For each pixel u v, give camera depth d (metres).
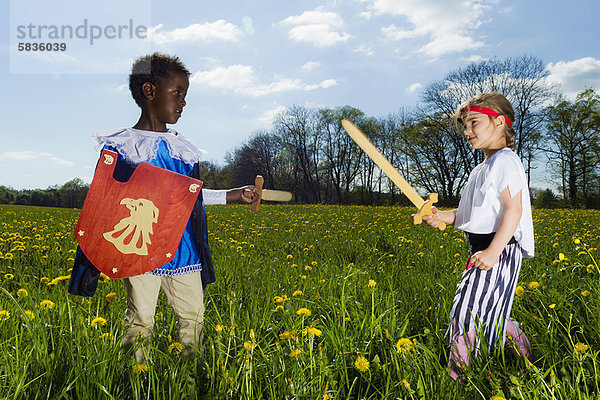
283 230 9.72
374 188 53.09
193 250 2.45
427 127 45.12
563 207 39.59
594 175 41.69
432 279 4.25
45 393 1.81
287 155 58.91
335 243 7.11
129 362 2.07
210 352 2.34
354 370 2.21
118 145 2.28
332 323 2.58
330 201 57.38
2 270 4.65
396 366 2.05
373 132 52.59
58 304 2.71
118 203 2.25
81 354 2.06
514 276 2.32
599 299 2.88
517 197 2.23
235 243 7.04
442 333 2.77
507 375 2.03
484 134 2.39
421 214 2.30
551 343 2.40
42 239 7.22
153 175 2.29
